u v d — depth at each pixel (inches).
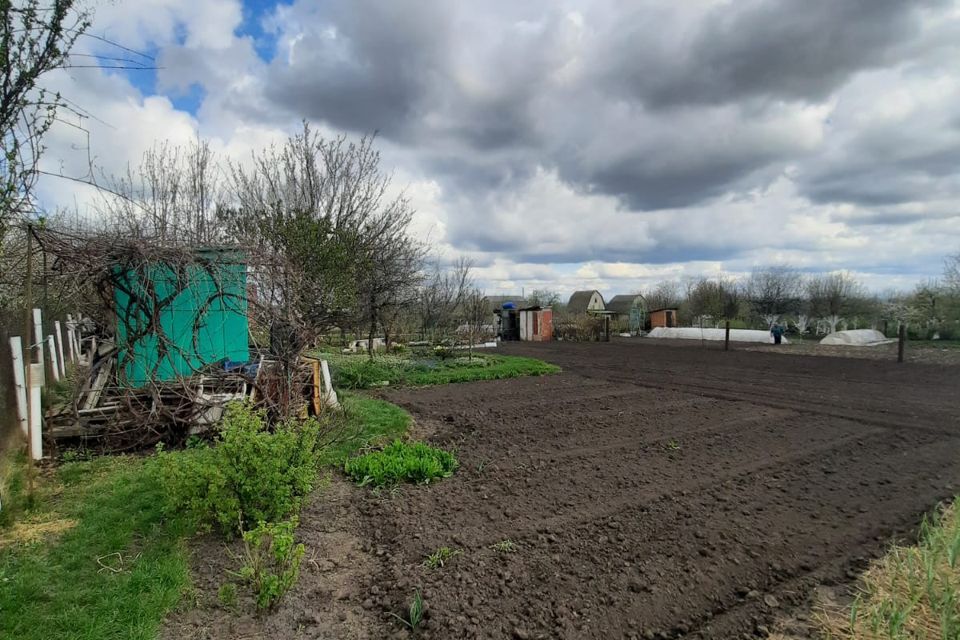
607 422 308.5
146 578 121.8
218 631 107.3
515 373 531.2
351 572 133.1
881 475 216.2
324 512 169.8
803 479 208.7
